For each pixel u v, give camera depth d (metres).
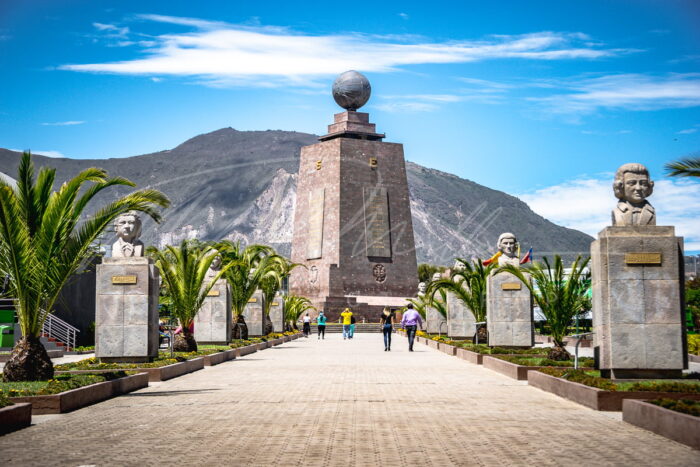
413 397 20.41
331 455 12.62
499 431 14.88
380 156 110.75
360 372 28.94
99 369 25.17
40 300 21.36
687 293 47.72
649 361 20.56
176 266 35.28
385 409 18.02
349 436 14.37
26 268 21.08
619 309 20.69
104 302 28.08
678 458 12.23
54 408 17.36
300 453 12.80
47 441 14.05
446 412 17.48
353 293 107.44
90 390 19.09
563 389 20.17
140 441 13.98
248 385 23.86
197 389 22.72
